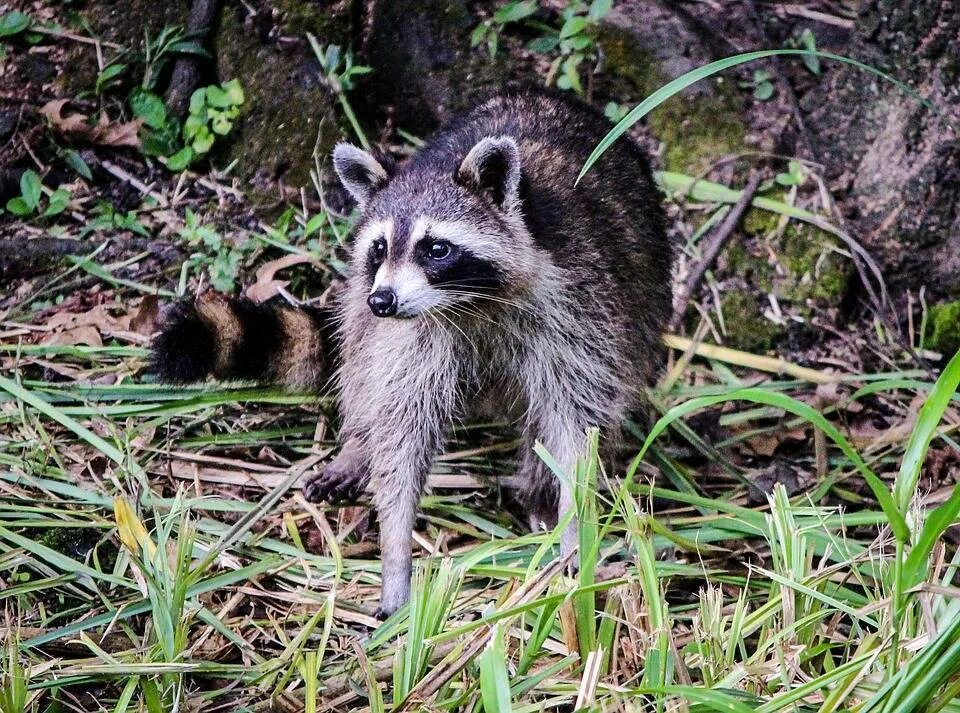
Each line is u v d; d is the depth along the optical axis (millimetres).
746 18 7945
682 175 7223
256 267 6617
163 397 5645
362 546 5129
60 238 6469
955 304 6707
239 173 6984
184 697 3875
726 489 5723
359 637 4391
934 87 6664
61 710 3941
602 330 5160
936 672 3205
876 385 5570
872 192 6938
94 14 7004
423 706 3494
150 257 6531
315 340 5488
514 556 4859
